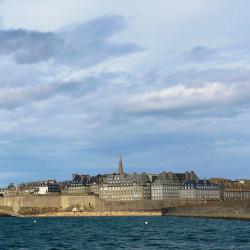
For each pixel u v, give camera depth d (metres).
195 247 105.69
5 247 112.69
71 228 197.50
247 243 111.62
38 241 127.88
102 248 107.38
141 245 112.62
